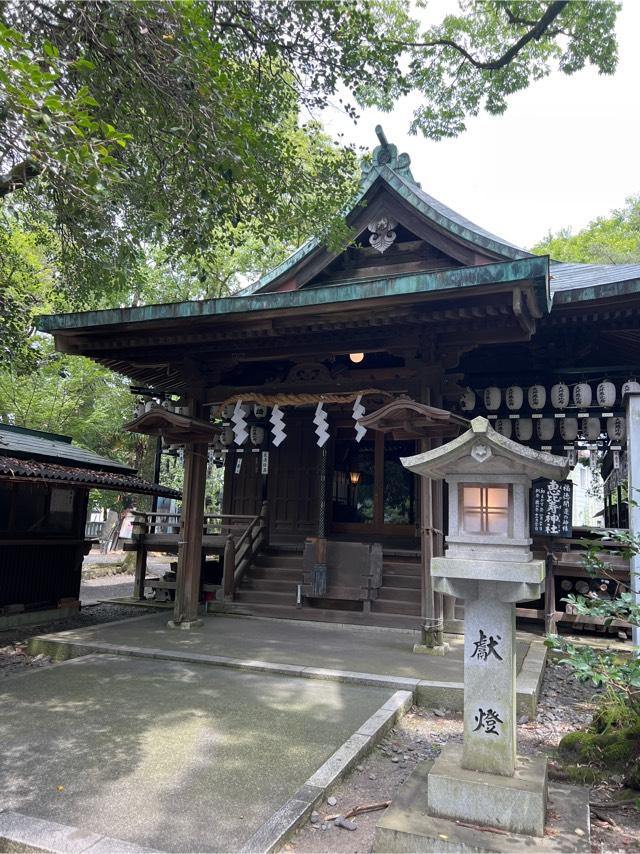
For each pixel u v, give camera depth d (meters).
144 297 19.09
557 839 2.96
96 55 5.94
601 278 9.33
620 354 10.04
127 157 6.57
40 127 3.95
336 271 10.04
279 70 7.48
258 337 8.31
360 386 8.49
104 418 22.11
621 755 4.16
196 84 5.56
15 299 9.24
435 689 5.63
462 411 9.77
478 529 3.51
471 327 7.58
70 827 3.14
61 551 10.50
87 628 8.39
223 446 11.02
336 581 9.26
